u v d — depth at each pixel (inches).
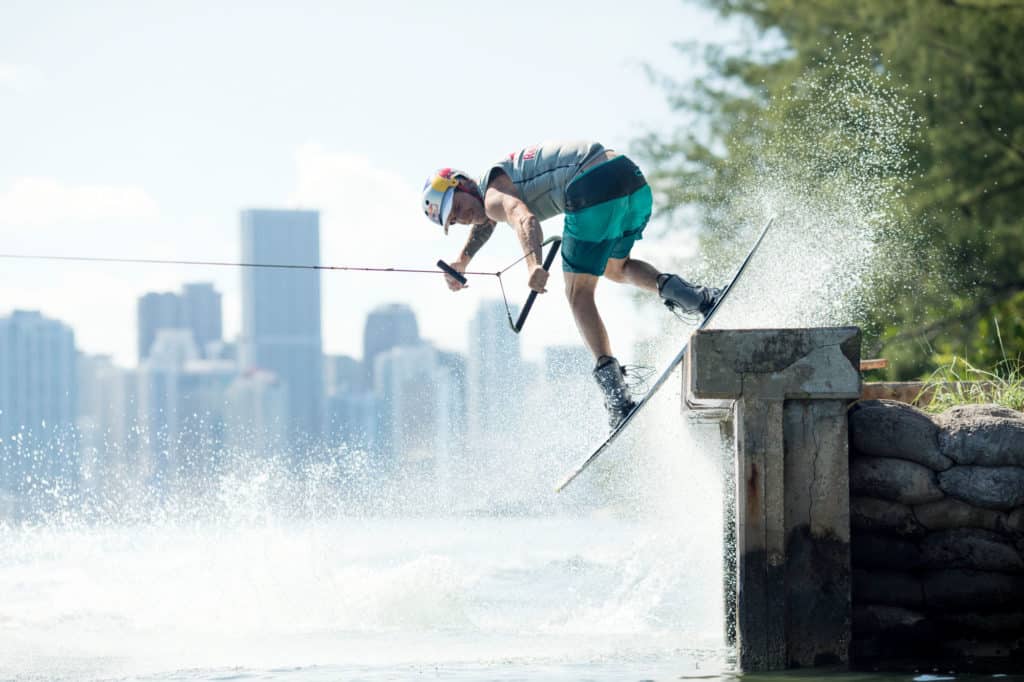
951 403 1042.7
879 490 818.8
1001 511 810.2
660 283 965.2
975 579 804.0
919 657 791.1
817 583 756.6
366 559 1438.2
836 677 721.0
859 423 827.4
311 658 863.7
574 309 940.0
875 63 3046.3
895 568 821.2
